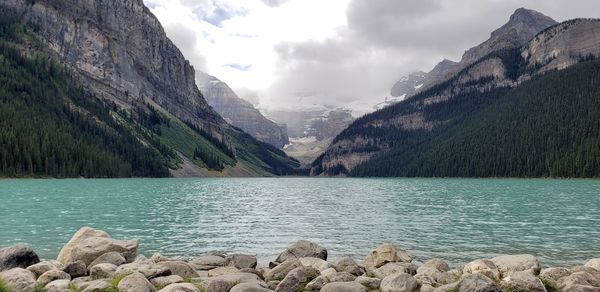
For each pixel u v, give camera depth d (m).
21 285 15.88
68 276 18.91
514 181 169.75
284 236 39.09
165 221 47.28
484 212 57.19
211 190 113.19
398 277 18.64
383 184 171.62
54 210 53.56
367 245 34.75
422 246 33.94
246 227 44.38
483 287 16.67
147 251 32.03
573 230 40.91
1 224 41.62
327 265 22.62
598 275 19.98
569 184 136.88
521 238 36.94
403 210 61.28
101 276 19.27
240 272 21.75
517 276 18.09
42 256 28.38
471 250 32.22
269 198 87.44
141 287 16.62
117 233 39.00
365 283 19.39
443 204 70.56
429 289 17.73
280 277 21.17
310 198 88.38
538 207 63.38
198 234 39.62
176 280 18.70
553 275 19.55
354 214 56.56
